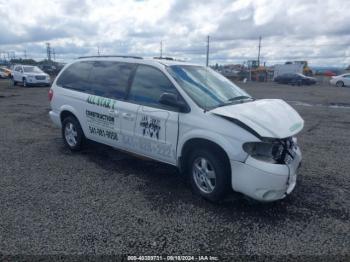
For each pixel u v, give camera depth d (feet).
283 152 11.96
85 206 12.55
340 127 30.53
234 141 11.78
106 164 17.74
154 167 17.37
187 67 15.88
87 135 18.71
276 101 14.85
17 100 50.70
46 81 82.94
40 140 23.09
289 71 161.17
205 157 12.81
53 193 13.73
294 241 10.36
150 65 15.47
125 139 16.17
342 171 17.29
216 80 16.07
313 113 40.40
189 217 11.83
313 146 22.80
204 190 13.28
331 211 12.51
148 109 14.76
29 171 16.43
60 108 20.08
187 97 13.55
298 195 13.99
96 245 9.91
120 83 16.62
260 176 11.35
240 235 10.68
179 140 13.57
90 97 17.95
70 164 17.63
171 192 14.06
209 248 9.91
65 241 10.07
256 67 201.98
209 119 12.60
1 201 12.85
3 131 26.22
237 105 13.46
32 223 11.14
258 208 12.65
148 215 11.91
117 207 12.51
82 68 19.43
